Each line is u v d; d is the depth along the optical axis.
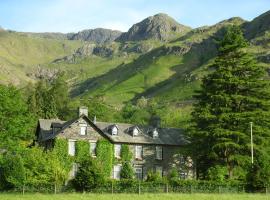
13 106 62.38
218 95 66.94
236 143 65.56
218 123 66.50
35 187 50.19
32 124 65.25
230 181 56.72
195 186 54.56
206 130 66.81
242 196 46.62
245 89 69.69
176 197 44.00
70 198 42.00
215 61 70.56
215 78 69.62
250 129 66.31
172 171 71.06
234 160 66.12
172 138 78.50
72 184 52.03
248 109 68.88
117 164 73.00
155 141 76.31
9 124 61.09
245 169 66.31
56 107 123.81
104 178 52.84
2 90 63.00
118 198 42.25
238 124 67.44
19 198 41.56
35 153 57.50
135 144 74.94
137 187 52.84
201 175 73.00
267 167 54.44
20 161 51.16
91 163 52.84
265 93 69.12
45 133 75.75
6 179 50.19
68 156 68.94
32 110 114.31
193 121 69.69
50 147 71.25
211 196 45.78
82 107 73.94
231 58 70.88
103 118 122.00
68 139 69.69
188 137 76.94
